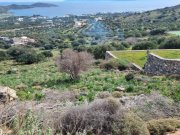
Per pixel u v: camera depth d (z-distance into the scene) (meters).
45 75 46.84
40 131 6.33
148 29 131.75
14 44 136.12
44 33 182.88
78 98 21.19
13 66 76.12
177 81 30.44
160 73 36.44
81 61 40.41
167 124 12.43
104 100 11.41
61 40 143.38
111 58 50.94
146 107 15.19
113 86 29.67
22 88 32.75
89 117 10.55
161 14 184.25
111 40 122.94
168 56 39.91
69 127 9.62
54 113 10.19
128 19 196.75
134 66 44.00
